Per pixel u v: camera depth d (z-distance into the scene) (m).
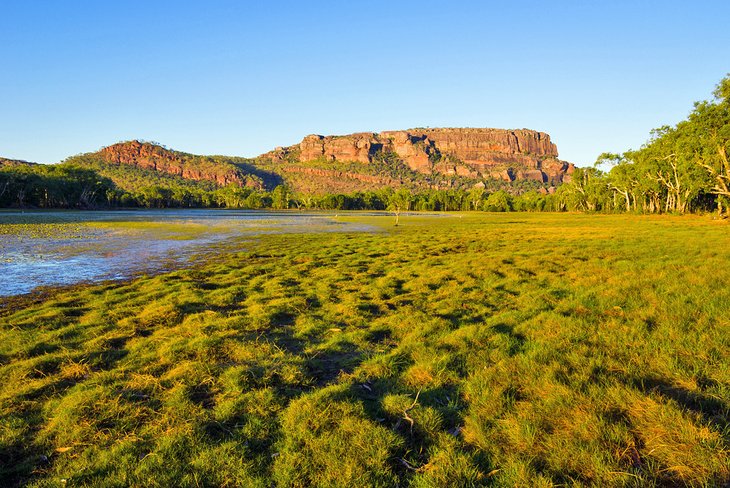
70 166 126.88
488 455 3.74
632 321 7.39
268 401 4.82
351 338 7.20
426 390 5.04
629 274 12.23
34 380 5.55
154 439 4.14
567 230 35.94
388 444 3.90
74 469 3.71
